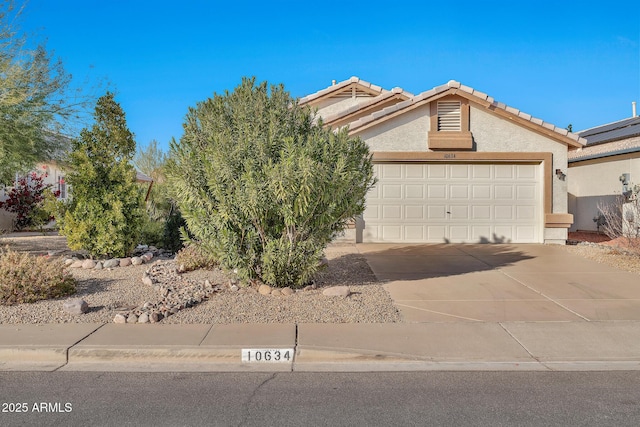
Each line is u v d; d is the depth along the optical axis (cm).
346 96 2014
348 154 837
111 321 711
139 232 1223
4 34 1173
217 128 841
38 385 513
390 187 1490
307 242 836
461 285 948
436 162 1486
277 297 828
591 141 2134
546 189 1476
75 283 904
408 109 1454
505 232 1498
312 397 482
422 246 1433
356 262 1176
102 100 1991
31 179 2094
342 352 591
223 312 752
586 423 423
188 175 810
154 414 441
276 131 797
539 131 1467
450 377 536
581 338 653
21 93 1141
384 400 474
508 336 661
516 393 491
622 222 1417
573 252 1327
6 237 1795
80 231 1116
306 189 752
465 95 1444
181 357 591
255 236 835
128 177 1188
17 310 754
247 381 526
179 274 1036
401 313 764
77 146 1202
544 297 863
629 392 493
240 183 780
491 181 1496
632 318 740
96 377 537
